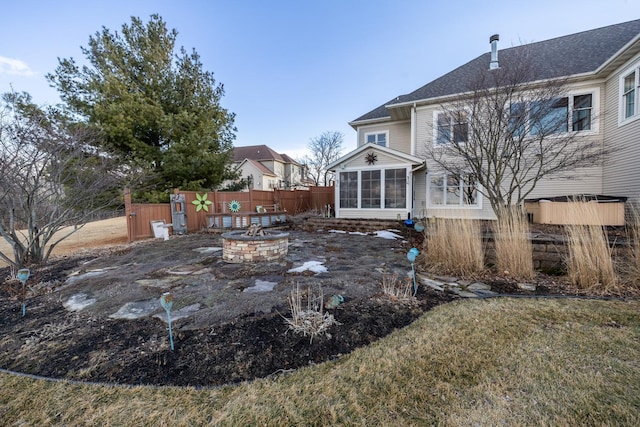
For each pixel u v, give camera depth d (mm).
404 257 5613
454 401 1780
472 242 4613
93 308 3283
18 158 5250
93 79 9938
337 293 3594
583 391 1825
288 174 36969
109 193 8320
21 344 2516
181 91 11508
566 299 3381
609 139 7863
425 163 10273
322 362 2219
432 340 2484
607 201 6629
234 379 2031
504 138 7652
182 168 10633
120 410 1751
